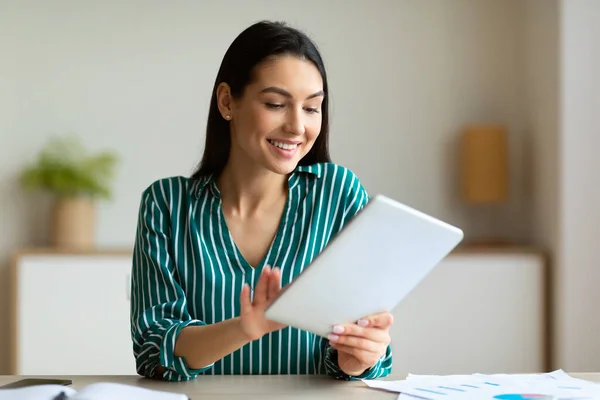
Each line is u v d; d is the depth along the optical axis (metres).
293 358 2.00
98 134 4.68
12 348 4.28
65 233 4.47
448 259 4.22
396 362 4.22
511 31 4.66
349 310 1.66
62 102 4.67
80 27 4.67
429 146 4.68
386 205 1.47
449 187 4.68
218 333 1.75
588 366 4.08
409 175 4.68
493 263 4.23
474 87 4.67
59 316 4.25
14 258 4.26
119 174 4.68
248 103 1.88
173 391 1.77
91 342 4.26
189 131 4.69
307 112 1.89
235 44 1.94
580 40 4.02
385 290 1.64
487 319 4.23
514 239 4.68
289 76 1.84
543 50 4.29
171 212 2.04
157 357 1.86
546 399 1.66
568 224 4.07
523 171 4.66
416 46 4.67
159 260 1.99
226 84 1.95
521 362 4.22
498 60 4.66
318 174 2.07
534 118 4.48
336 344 1.73
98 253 4.27
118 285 4.27
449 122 4.68
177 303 1.94
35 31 4.66
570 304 4.07
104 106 4.67
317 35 4.66
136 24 4.67
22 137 4.66
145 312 1.94
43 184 4.47
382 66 4.66
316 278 1.55
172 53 4.67
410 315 4.22
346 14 4.66
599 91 4.02
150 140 4.68
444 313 4.22
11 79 4.66
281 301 1.59
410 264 1.60
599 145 4.04
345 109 4.66
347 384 1.84
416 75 4.67
